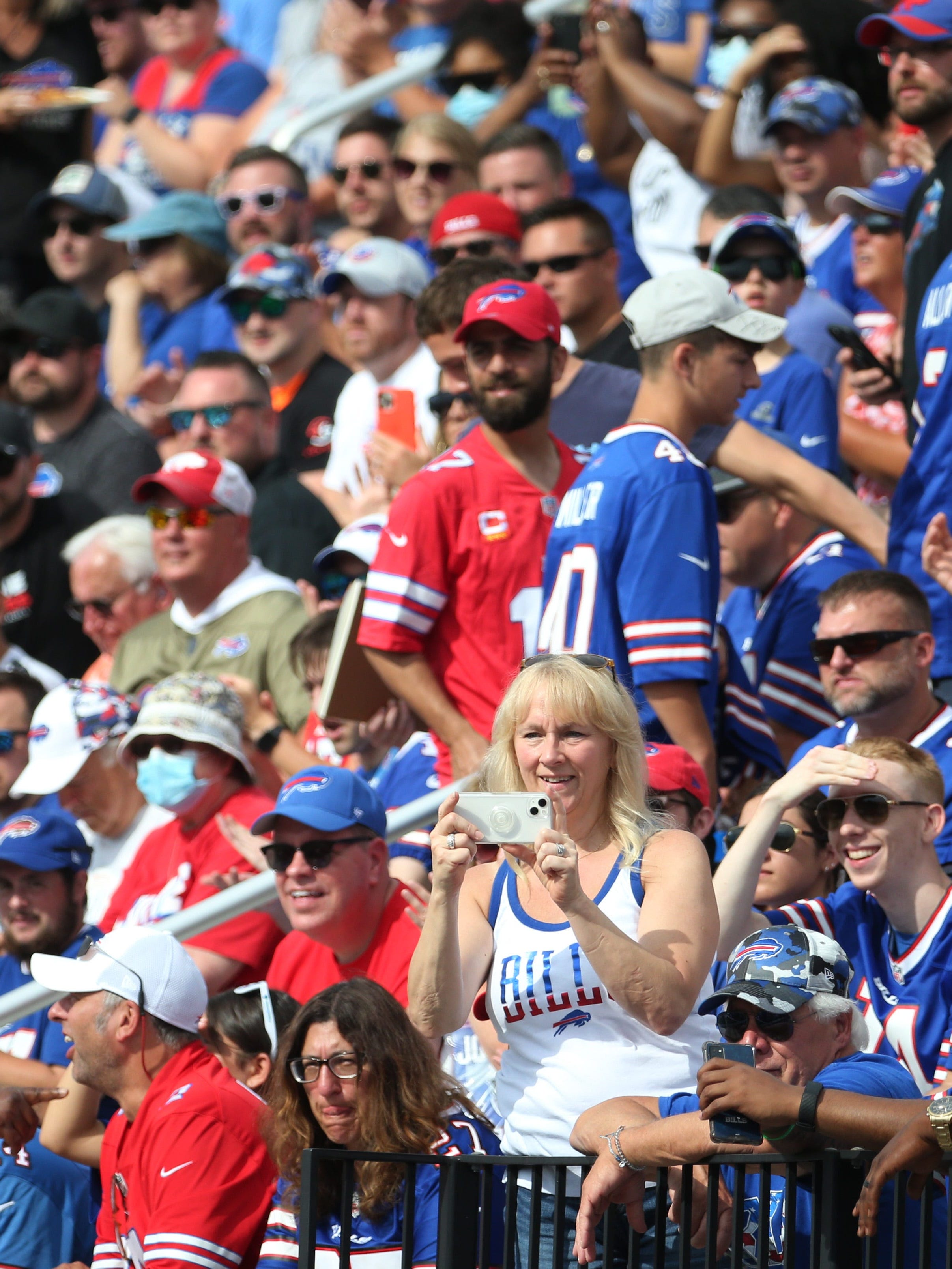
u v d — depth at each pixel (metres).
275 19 49.69
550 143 34.38
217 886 23.02
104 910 26.12
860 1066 14.15
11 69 45.12
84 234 41.31
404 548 22.06
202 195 40.62
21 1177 20.33
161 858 24.11
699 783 19.06
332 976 20.28
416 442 27.72
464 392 25.45
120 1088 19.23
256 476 32.53
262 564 30.95
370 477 30.98
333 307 35.75
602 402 24.70
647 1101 14.12
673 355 21.14
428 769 23.72
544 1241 14.65
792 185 31.75
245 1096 18.48
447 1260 14.13
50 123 43.53
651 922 14.34
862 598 20.56
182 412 32.31
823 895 19.91
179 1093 18.42
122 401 39.25
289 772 25.48
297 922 19.86
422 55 42.56
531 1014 14.78
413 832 22.34
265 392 32.66
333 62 45.25
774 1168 14.20
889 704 20.33
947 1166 11.87
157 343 39.19
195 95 45.56
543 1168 14.16
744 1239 14.56
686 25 40.34
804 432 25.88
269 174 38.50
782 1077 14.50
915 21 25.58
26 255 42.97
